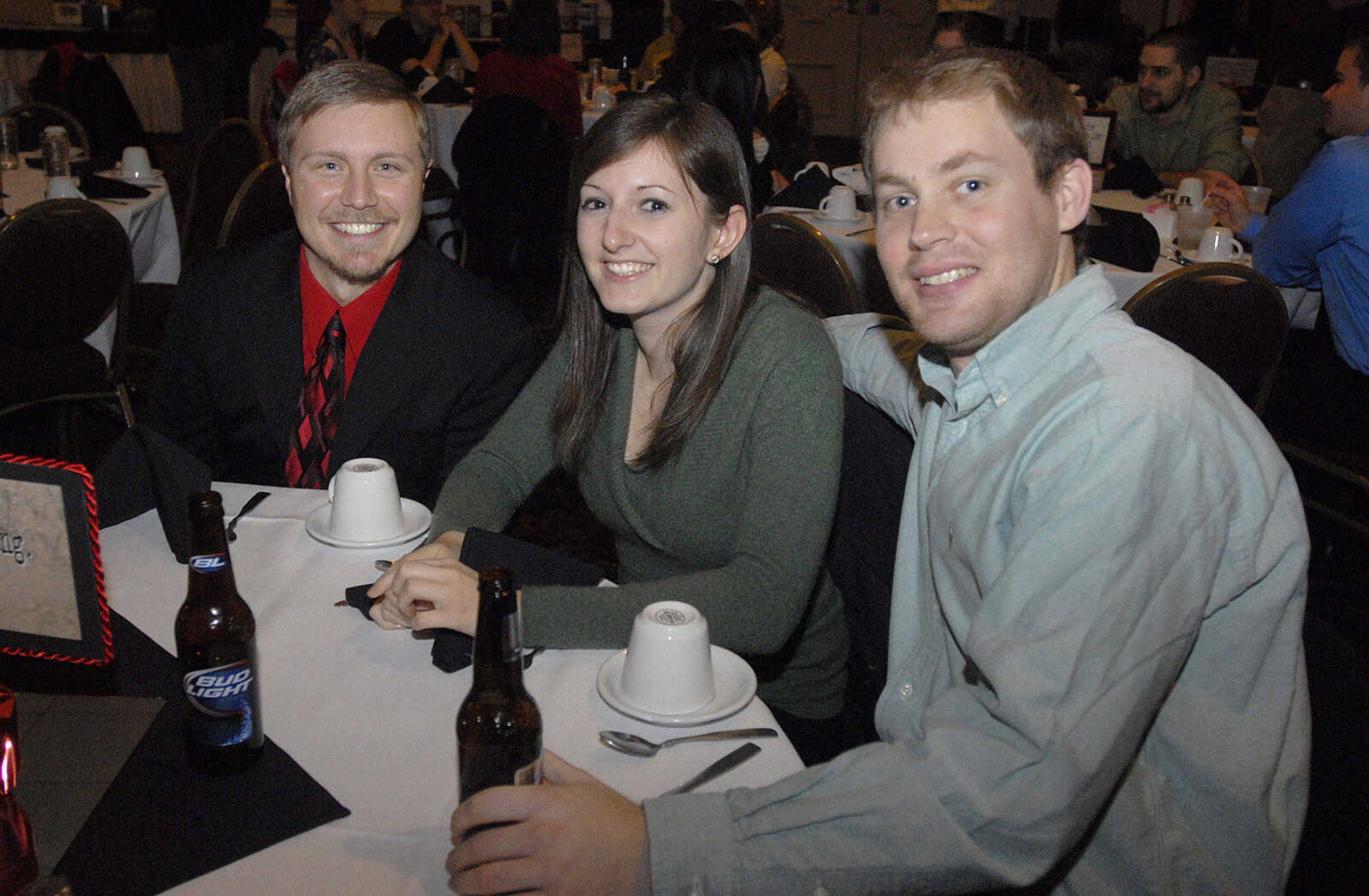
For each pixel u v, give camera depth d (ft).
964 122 3.10
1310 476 9.69
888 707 3.90
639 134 4.21
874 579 4.97
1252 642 3.12
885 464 4.90
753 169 13.91
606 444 4.76
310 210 5.51
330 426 5.71
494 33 26.09
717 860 2.61
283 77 15.97
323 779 2.97
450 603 3.55
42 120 15.51
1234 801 3.10
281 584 4.03
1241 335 7.82
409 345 5.75
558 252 16.76
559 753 3.13
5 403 8.89
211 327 5.82
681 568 4.75
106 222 8.89
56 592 3.41
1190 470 2.80
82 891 2.53
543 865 2.58
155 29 26.55
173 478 4.19
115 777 2.90
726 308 4.45
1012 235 3.15
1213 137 14.76
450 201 12.62
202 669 2.92
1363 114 10.34
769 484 4.20
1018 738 2.64
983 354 3.28
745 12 16.11
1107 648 2.63
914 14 29.01
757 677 4.91
